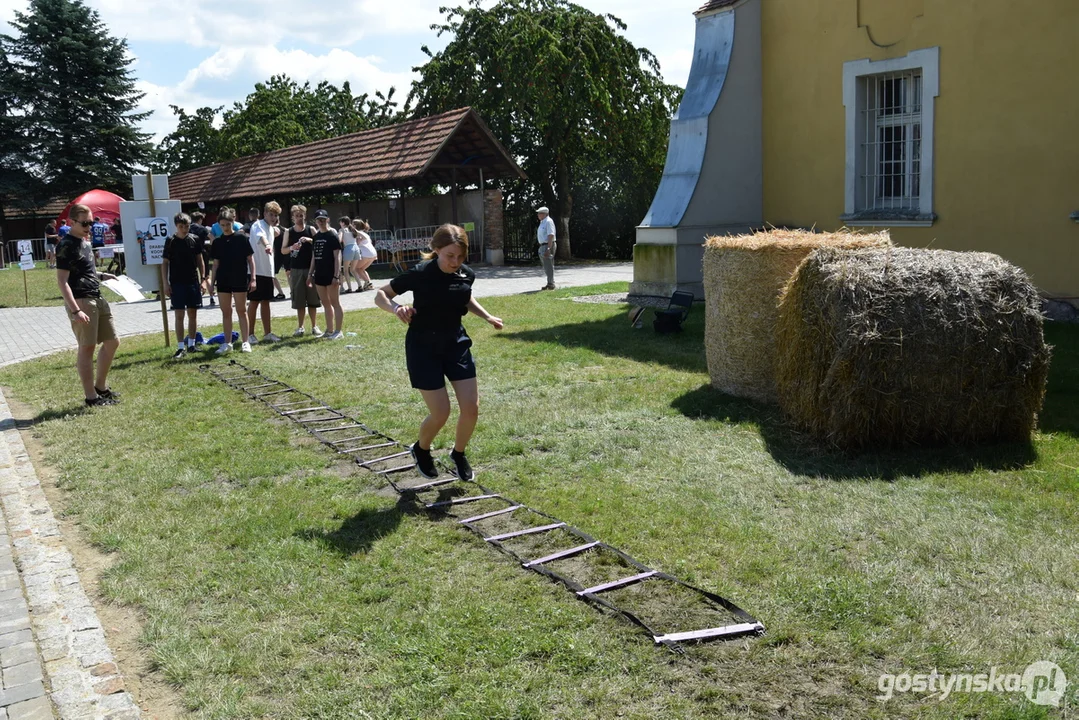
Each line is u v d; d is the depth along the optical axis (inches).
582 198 1232.8
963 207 440.5
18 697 131.2
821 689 126.0
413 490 215.5
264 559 175.8
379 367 380.2
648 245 551.2
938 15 438.3
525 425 269.6
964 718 118.0
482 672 132.0
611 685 128.1
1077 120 390.9
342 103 1688.0
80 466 248.4
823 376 233.5
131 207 438.6
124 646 147.3
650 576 162.1
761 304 281.6
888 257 235.1
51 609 159.6
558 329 464.4
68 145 1772.9
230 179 1370.6
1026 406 229.6
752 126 545.6
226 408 313.3
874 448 230.7
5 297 832.9
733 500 200.2
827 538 176.2
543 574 164.9
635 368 354.6
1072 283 402.0
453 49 1123.3
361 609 153.4
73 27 1809.8
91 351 321.7
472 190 1102.4
